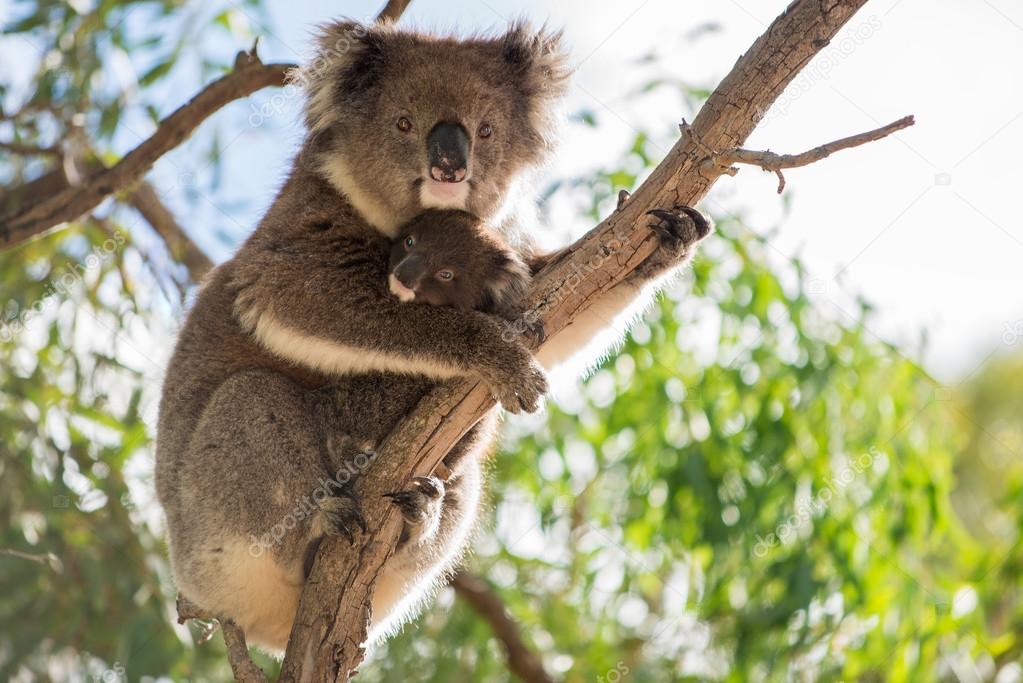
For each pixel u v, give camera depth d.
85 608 12.36
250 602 8.04
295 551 7.79
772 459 12.37
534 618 13.63
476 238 8.05
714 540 12.30
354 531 7.18
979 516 15.77
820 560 12.33
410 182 8.41
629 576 13.12
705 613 12.48
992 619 12.52
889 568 12.10
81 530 12.42
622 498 13.31
